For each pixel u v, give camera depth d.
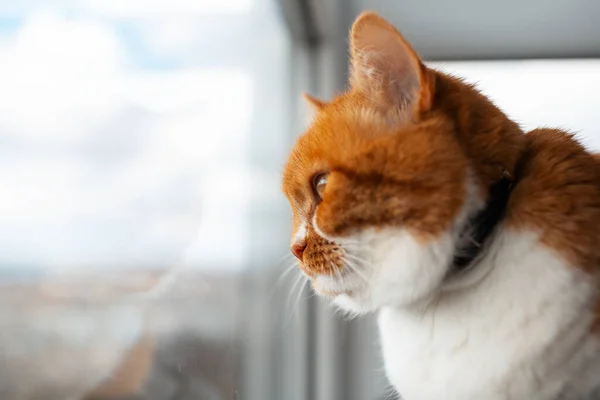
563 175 0.53
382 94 0.53
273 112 0.94
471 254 0.52
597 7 0.96
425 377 0.53
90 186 0.59
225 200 0.78
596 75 1.01
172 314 0.69
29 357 0.54
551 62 1.03
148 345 0.66
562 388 0.51
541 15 0.99
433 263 0.51
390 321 0.56
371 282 0.53
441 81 0.53
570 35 1.01
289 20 0.96
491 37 1.05
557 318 0.50
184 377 0.71
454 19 1.01
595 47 1.02
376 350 0.94
